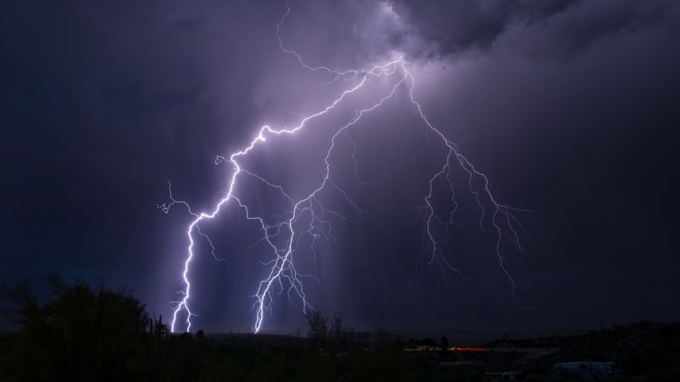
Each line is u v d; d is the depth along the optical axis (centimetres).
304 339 1514
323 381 1248
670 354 2519
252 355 1600
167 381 1075
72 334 993
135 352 1069
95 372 987
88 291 1100
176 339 1314
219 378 1182
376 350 1430
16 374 969
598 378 2364
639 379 2236
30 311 1002
